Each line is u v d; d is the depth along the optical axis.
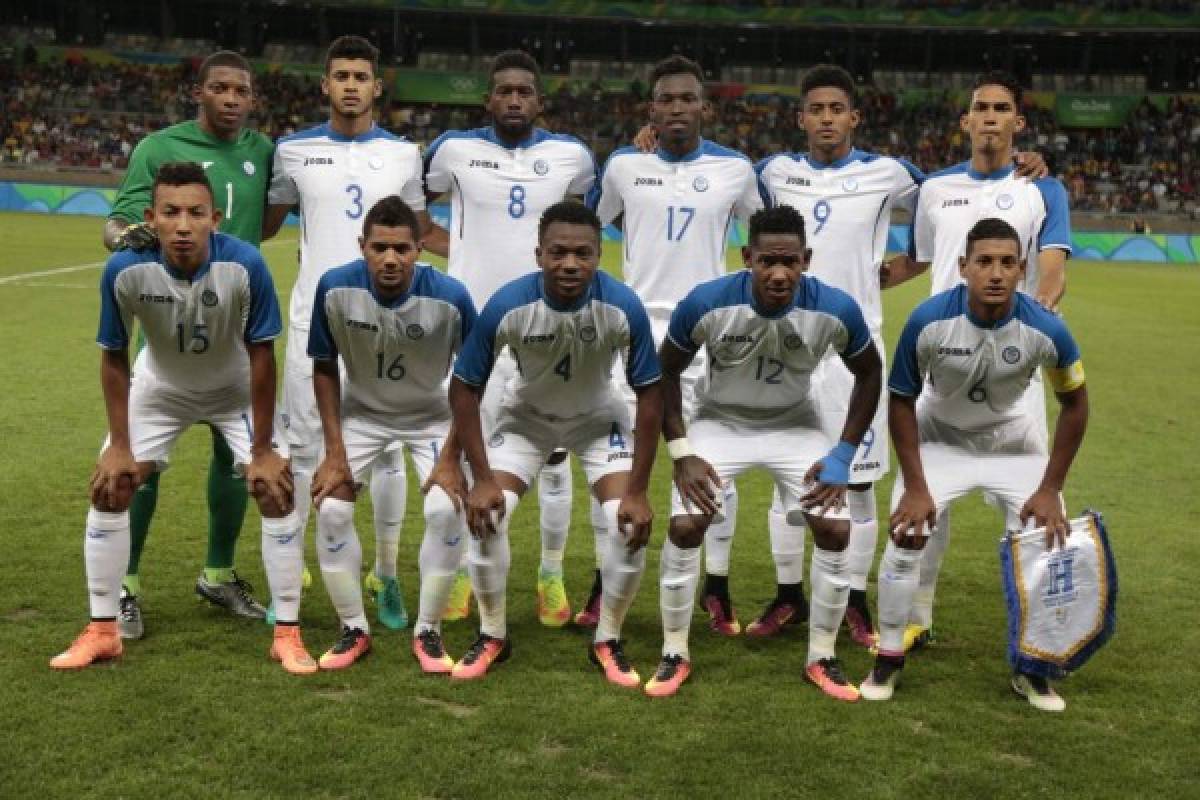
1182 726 3.98
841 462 4.23
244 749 3.56
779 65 50.03
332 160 5.21
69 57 45.50
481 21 49.06
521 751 3.63
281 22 48.50
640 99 47.28
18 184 33.22
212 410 4.64
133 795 3.26
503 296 4.16
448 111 47.97
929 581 4.71
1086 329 16.58
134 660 4.30
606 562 4.37
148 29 47.50
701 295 4.26
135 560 4.80
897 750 3.72
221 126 5.10
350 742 3.63
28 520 5.99
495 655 4.41
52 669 4.14
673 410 4.30
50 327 12.80
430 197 5.59
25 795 3.24
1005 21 46.75
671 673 4.23
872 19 47.03
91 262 19.89
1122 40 49.12
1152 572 5.75
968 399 4.40
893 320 16.95
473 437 4.21
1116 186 43.41
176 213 4.10
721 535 4.93
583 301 4.14
